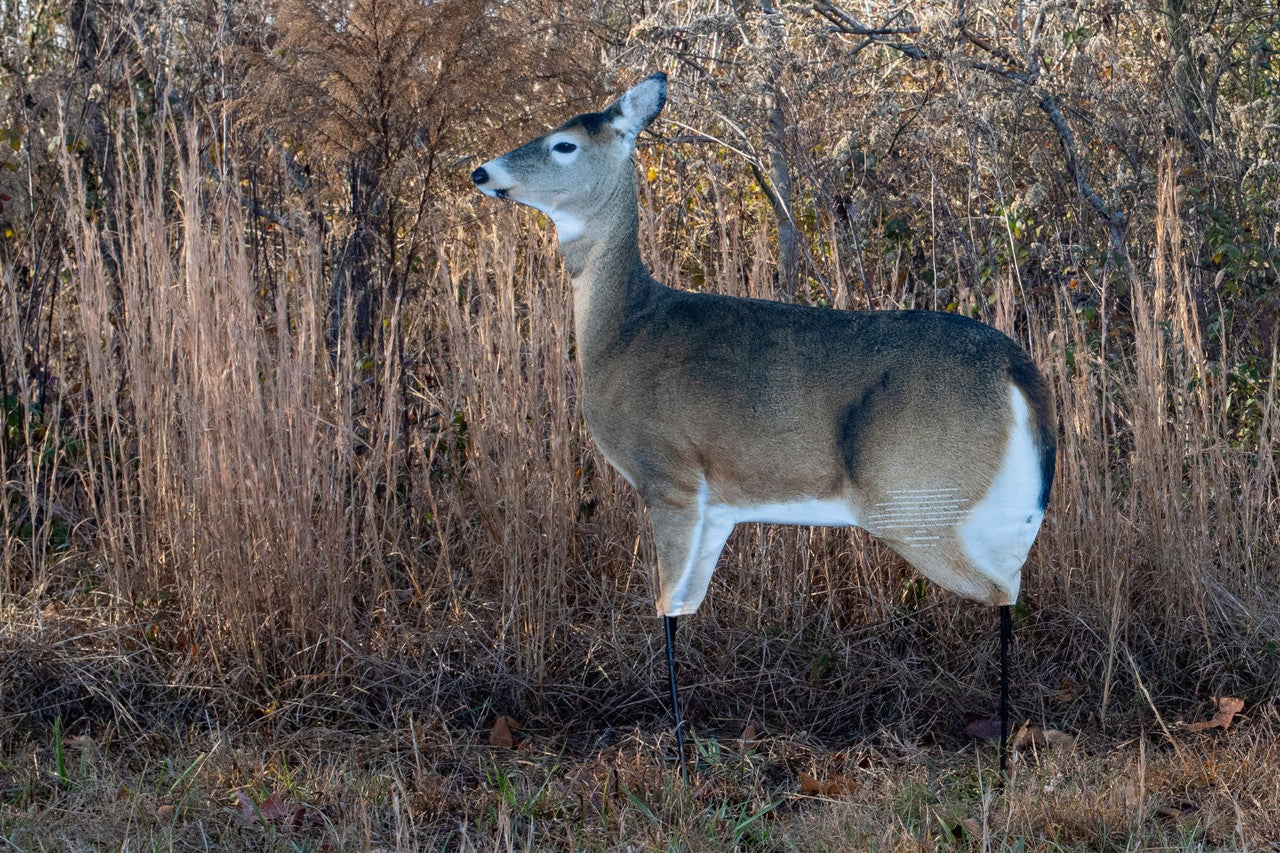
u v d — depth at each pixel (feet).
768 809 21.09
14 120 36.09
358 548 29.94
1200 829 20.18
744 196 41.29
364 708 25.76
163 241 28.09
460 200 33.35
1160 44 46.93
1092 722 25.61
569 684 27.02
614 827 21.03
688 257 37.76
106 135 38.52
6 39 39.34
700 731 25.81
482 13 30.76
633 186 23.21
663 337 22.41
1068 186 41.88
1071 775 22.61
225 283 27.14
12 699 25.22
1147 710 25.94
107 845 20.22
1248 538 29.07
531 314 29.07
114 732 24.81
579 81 32.50
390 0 30.68
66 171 29.78
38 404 34.14
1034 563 29.19
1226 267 37.27
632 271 23.16
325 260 34.35
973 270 34.78
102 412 30.17
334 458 29.50
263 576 26.89
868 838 19.81
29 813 20.57
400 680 26.68
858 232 35.99
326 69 31.01
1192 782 22.22
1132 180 39.37
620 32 43.06
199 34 37.27
